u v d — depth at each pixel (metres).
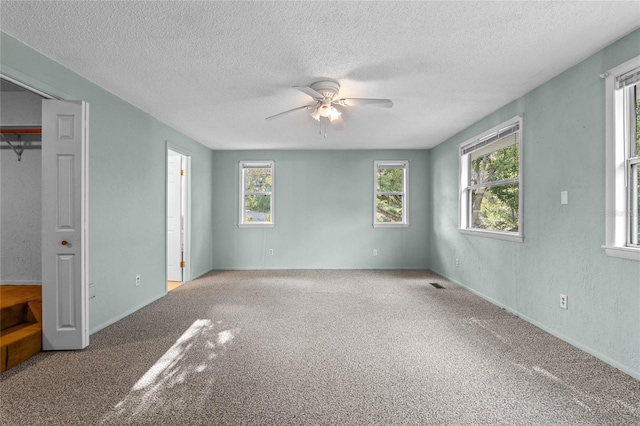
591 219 2.73
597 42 2.53
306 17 2.21
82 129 2.84
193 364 2.59
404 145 6.53
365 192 6.91
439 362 2.62
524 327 3.41
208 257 6.66
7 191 3.97
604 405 2.02
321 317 3.75
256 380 2.35
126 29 2.35
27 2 2.03
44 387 2.24
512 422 1.87
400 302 4.36
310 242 6.91
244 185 6.98
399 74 3.13
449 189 5.84
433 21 2.26
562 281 3.07
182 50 2.66
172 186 5.79
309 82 3.30
